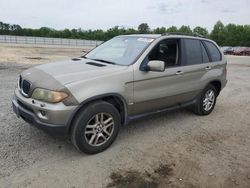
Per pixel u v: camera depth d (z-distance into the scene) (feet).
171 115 20.30
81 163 12.65
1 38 176.65
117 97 13.99
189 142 15.66
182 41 17.99
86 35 294.25
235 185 11.59
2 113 18.38
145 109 15.78
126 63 15.01
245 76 46.52
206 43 20.17
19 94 13.87
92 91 12.76
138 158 13.41
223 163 13.39
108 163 12.78
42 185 10.86
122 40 17.88
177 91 17.25
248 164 13.43
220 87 21.42
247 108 23.88
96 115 13.16
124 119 14.85
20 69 40.19
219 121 19.76
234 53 164.35
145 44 16.11
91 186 11.00
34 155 13.07
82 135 12.80
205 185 11.47
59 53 90.74
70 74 13.08
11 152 13.16
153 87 15.60
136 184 11.29
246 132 17.84
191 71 18.07
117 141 15.19
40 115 12.44
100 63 15.23
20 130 15.72
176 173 12.24
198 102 19.85
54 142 14.48
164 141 15.60
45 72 13.52
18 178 11.19
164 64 14.99
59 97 12.09
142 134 16.40
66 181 11.22
